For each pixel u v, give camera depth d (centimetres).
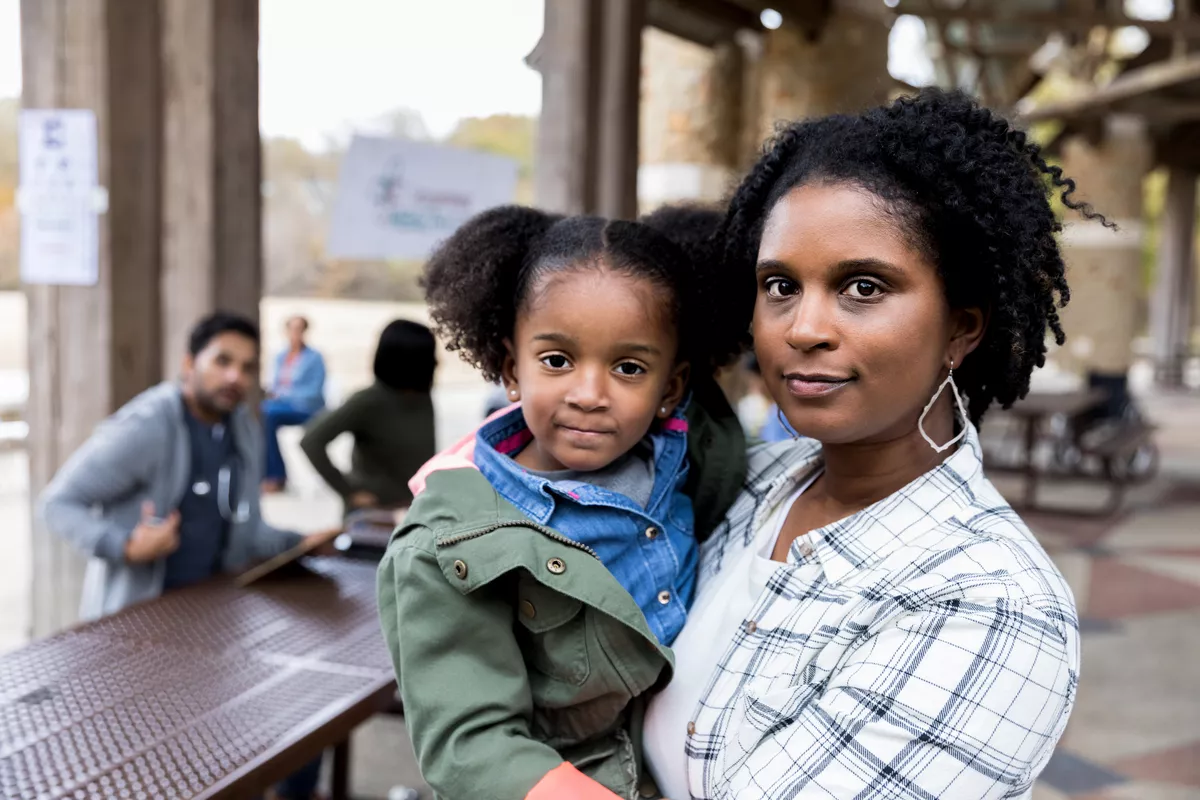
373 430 334
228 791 134
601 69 424
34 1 274
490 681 89
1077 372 1007
